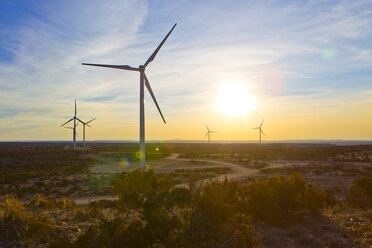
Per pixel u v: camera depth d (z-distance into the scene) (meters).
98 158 102.06
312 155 100.25
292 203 13.07
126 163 83.00
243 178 45.75
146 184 9.39
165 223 7.95
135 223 8.42
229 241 7.90
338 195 26.00
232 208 8.82
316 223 11.29
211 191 9.99
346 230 10.29
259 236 9.67
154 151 151.88
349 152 111.44
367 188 17.75
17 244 8.49
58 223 11.02
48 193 33.81
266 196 12.52
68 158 98.06
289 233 10.05
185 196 8.95
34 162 84.56
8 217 9.44
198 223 7.83
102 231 8.26
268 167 66.31
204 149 180.62
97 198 30.17
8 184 44.03
